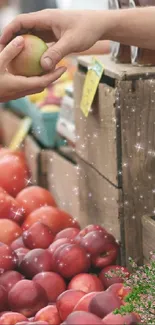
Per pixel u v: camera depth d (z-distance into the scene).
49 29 1.52
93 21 1.41
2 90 1.42
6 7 4.76
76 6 4.30
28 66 1.42
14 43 1.40
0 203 1.82
